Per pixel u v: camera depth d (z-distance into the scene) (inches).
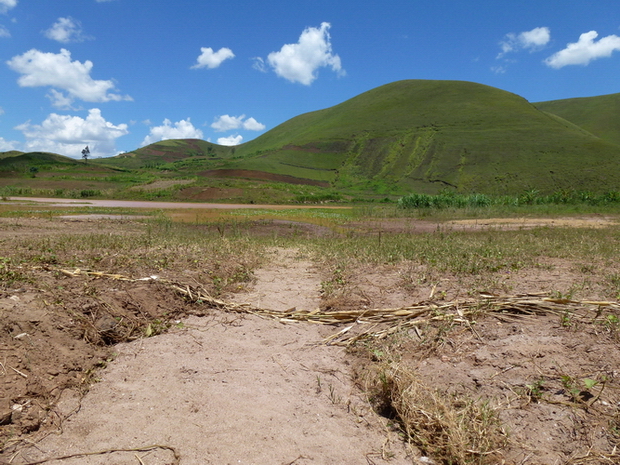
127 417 121.3
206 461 104.9
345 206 1697.8
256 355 166.6
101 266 248.7
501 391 133.3
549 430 115.8
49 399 126.3
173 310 205.5
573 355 147.9
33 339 145.4
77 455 105.4
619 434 111.1
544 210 1196.5
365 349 171.9
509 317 189.0
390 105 4662.9
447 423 115.1
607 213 1130.7
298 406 131.6
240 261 318.0
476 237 525.0
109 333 171.2
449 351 162.9
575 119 4805.6
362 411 131.6
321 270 313.3
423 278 263.3
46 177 2522.1
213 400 131.6
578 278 261.3
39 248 304.0
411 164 3243.1
